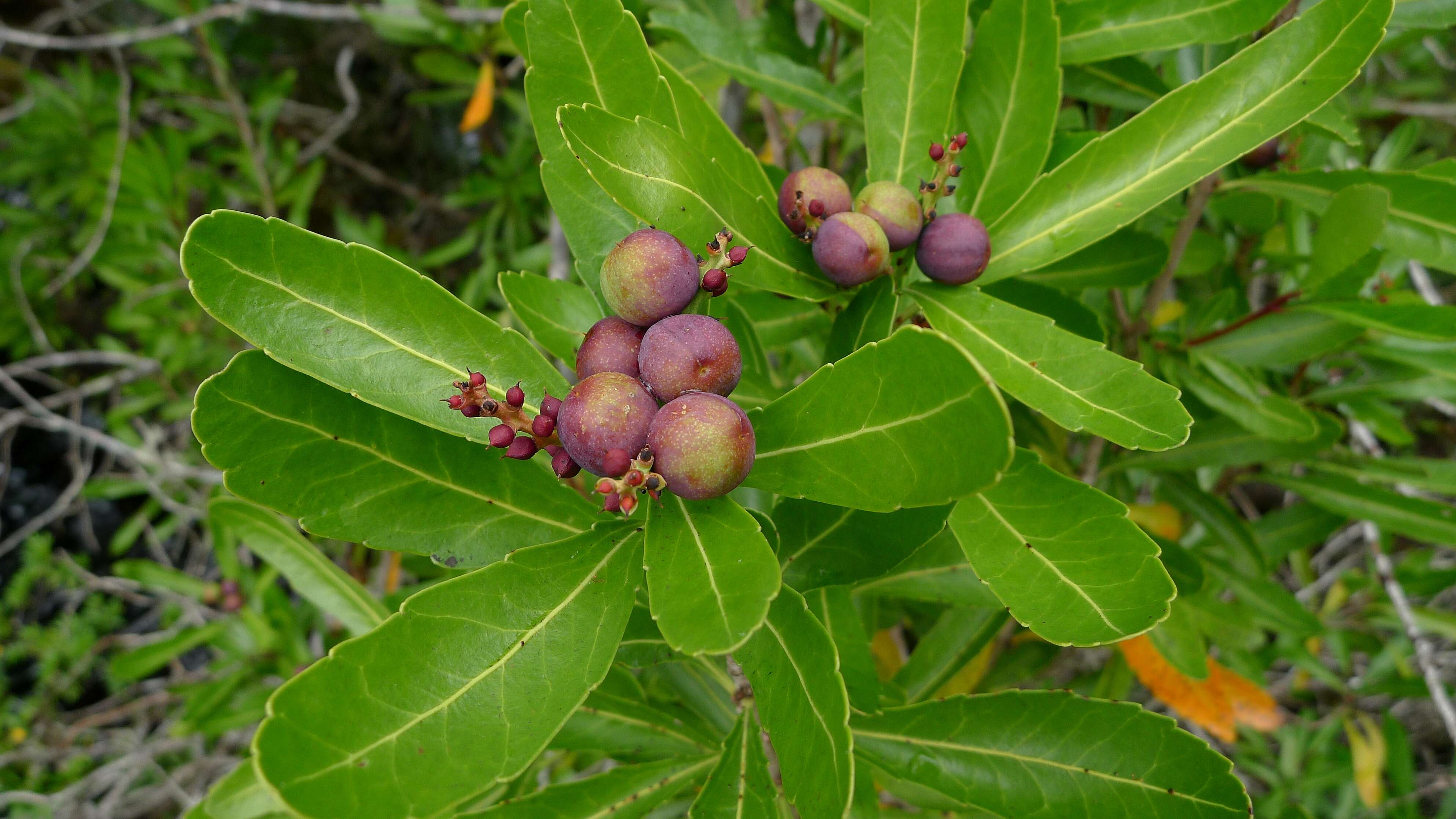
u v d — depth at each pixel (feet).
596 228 0.67
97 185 1.99
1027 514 0.61
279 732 0.47
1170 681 1.12
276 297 0.56
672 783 0.76
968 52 0.76
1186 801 0.69
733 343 0.55
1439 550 1.80
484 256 1.92
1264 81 0.65
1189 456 1.05
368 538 0.61
